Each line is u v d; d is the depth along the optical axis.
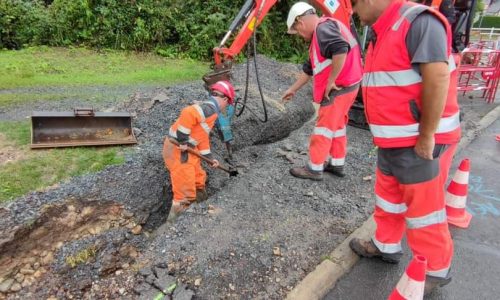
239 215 3.56
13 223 3.13
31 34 9.35
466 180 3.57
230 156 4.80
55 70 7.73
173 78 7.81
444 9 5.28
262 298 2.74
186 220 3.46
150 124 4.96
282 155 4.75
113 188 3.74
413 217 2.49
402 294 2.35
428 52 1.99
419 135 2.23
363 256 3.18
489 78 7.36
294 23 3.77
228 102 3.95
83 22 9.47
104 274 3.25
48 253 3.24
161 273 2.92
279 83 6.97
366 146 5.21
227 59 4.53
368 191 4.09
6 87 6.43
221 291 2.78
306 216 3.59
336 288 2.90
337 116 3.86
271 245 3.21
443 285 2.78
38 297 2.98
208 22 10.11
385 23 2.19
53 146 4.20
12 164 3.86
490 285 2.95
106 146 4.37
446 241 2.48
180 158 3.75
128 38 9.69
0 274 3.01
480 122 6.26
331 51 3.51
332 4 4.52
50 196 3.45
